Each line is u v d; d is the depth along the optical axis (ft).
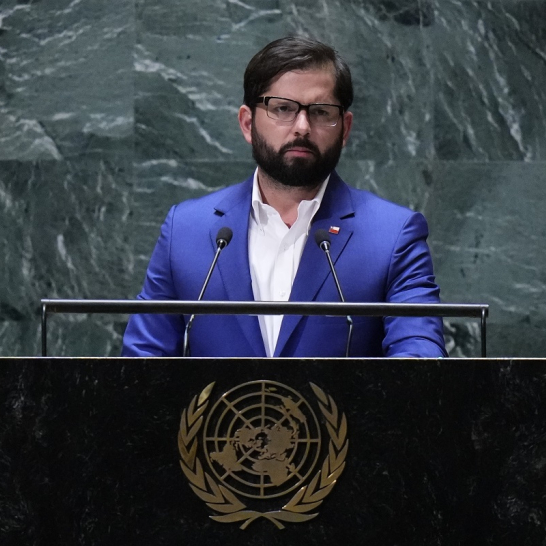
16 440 24.98
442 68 65.05
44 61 64.95
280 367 25.12
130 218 64.85
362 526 24.86
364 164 64.95
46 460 24.93
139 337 38.83
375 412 25.11
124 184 64.95
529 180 64.95
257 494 24.81
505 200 65.00
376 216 39.27
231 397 25.04
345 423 25.02
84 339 64.95
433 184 64.95
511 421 25.17
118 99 64.95
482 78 65.05
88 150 64.95
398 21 65.00
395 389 25.16
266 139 37.78
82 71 65.00
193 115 64.85
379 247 38.40
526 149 65.00
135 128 65.00
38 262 64.75
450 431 25.11
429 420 25.13
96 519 24.77
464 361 25.26
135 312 27.22
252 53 64.90
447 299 64.90
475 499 25.00
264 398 25.02
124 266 64.80
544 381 25.21
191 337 38.19
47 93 64.95
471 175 64.95
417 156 64.85
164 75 64.90
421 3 65.10
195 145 64.85
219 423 24.94
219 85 64.85
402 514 24.93
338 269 38.01
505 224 64.95
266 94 37.93
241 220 39.47
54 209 64.85
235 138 64.85
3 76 64.90
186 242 39.75
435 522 24.94
